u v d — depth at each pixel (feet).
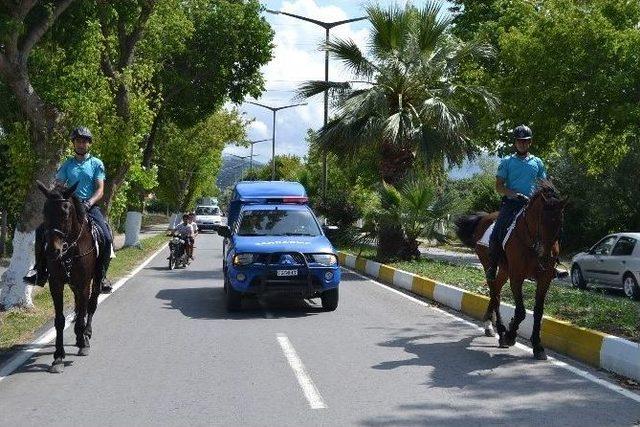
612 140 92.12
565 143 105.81
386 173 79.66
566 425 21.62
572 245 112.06
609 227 107.65
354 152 79.46
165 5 89.15
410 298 51.83
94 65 56.44
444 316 43.27
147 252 98.43
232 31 108.88
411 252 76.79
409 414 22.75
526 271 31.60
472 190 136.05
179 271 71.87
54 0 43.91
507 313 39.04
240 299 43.96
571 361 30.63
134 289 55.67
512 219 32.78
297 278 43.21
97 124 65.36
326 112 95.66
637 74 78.38
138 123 75.72
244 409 23.29
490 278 34.30
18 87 42.45
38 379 27.20
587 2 88.99
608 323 34.40
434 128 77.30
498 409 23.29
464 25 127.13
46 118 43.37
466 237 39.04
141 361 30.27
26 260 42.86
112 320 40.75
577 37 81.56
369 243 80.94
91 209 31.71
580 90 82.43
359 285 61.05
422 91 80.53
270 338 35.55
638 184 100.53
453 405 23.75
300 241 44.78
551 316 36.91
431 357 31.24
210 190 325.83
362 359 30.81
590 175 105.09
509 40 89.25
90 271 30.14
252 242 44.37
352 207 104.27
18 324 38.24
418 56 79.61
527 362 30.30
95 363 29.89
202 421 22.02
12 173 59.77
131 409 23.29
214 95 114.01
